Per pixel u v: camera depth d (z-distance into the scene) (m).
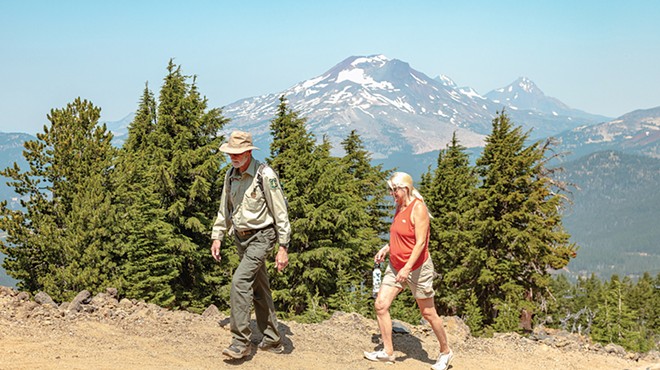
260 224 5.15
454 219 31.27
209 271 26.58
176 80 27.81
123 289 22.59
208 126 28.08
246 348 5.13
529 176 29.81
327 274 26.14
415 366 5.83
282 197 5.17
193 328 6.06
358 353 6.06
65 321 5.51
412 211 5.45
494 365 6.41
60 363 4.38
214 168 26.25
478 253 28.50
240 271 5.11
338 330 6.93
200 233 26.95
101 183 25.14
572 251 29.00
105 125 27.31
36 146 25.39
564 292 87.75
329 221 27.86
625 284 84.38
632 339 24.95
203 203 27.44
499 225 28.61
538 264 29.28
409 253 5.51
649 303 84.00
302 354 5.71
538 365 6.66
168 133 27.84
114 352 4.87
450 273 29.84
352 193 35.38
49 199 25.67
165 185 25.58
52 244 22.86
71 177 25.50
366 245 29.81
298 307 26.14
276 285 26.23
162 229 24.30
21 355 4.43
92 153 26.33
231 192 5.19
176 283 26.30
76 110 26.75
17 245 24.02
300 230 26.70
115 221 23.56
